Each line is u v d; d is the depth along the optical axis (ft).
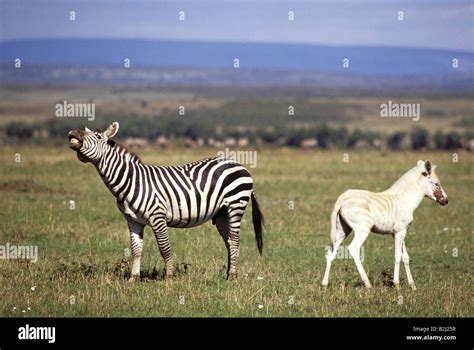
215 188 38.01
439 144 205.57
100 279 36.47
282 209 61.41
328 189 74.33
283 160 105.91
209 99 485.56
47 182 70.64
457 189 77.41
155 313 31.96
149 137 241.55
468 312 33.42
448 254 46.73
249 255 44.60
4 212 53.93
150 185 36.52
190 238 48.39
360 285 37.63
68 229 49.14
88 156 35.24
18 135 215.51
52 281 36.17
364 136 231.91
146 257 42.27
